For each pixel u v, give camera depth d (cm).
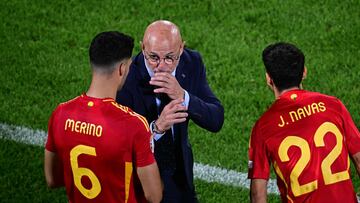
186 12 3288
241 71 2938
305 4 3288
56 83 2883
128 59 1475
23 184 2339
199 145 2539
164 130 1627
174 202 1820
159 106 1766
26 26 3231
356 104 2727
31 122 2659
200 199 2266
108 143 1433
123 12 3303
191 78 1802
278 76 1560
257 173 1559
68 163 1476
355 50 3023
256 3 3312
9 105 2755
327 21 3188
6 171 2395
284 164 1540
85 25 3228
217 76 2908
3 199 2266
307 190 1532
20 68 2967
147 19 3253
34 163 2439
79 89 2845
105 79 1454
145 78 1745
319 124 1547
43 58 3031
